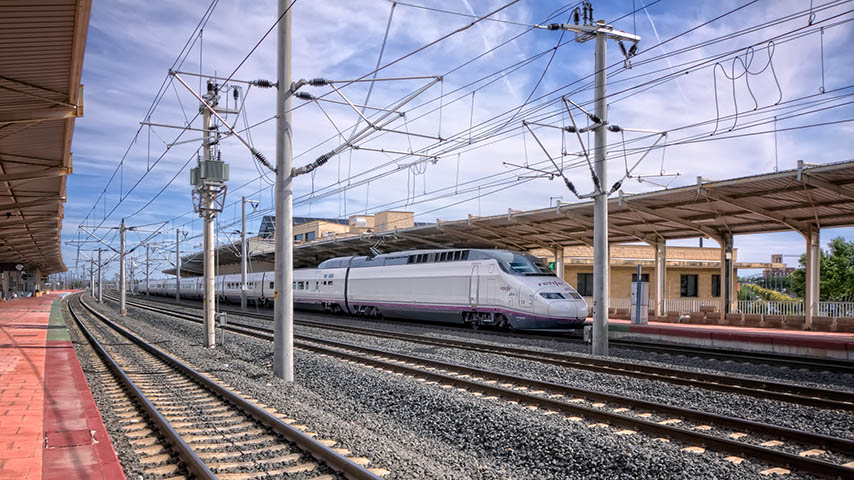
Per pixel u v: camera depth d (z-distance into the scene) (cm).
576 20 1591
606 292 1587
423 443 774
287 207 1270
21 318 3022
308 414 877
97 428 735
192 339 2188
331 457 643
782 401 980
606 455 682
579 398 1023
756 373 1330
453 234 2962
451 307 2491
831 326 2056
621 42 1609
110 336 2280
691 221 2348
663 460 654
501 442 765
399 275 2822
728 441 694
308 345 1786
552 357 1539
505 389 1038
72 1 830
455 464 682
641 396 1056
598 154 1584
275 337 1280
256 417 855
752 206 1964
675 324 2519
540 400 955
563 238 2906
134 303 5850
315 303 3588
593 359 1434
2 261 6338
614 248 3775
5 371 1185
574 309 2148
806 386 1055
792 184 1669
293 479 608
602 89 1566
